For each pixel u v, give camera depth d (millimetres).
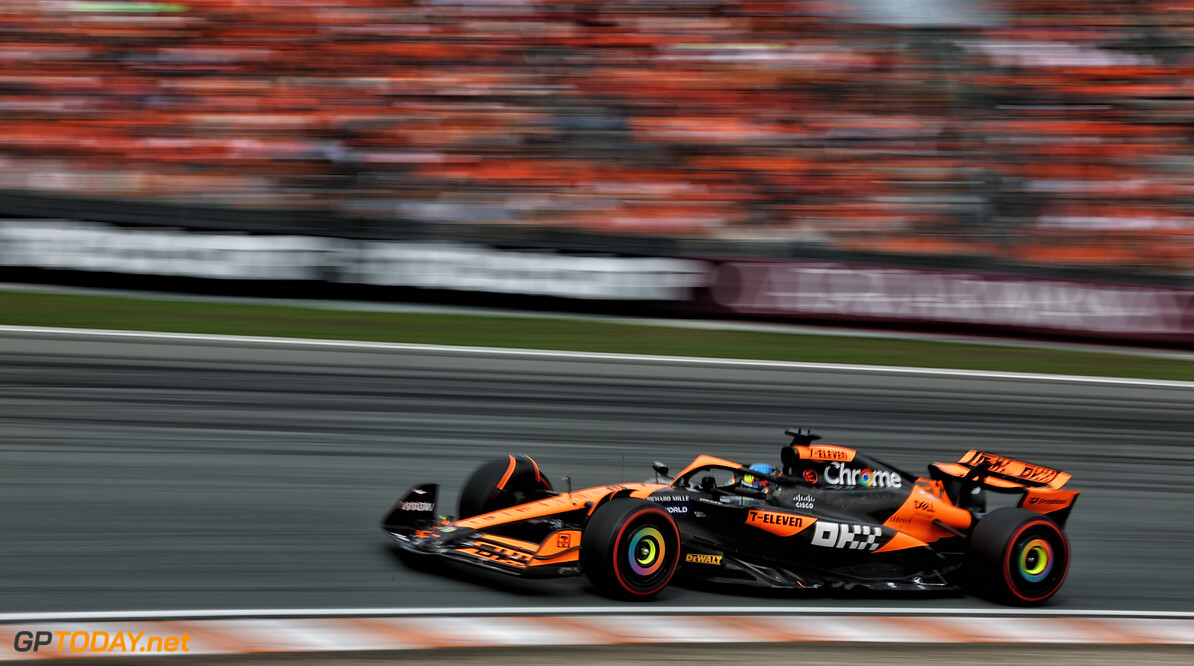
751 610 22625
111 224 50938
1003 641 22500
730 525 24359
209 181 57719
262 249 52219
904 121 71750
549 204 62094
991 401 46844
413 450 34188
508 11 73312
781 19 77562
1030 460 40094
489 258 54250
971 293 57625
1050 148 71688
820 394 45469
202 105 64188
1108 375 52812
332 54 69875
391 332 48594
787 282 56250
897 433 41719
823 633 21703
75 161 57375
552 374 44125
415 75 69000
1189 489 38500
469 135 65562
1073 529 32875
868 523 25562
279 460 31719
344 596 21438
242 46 68188
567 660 18922
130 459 30422
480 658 18719
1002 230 66438
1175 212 68750
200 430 33781
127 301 49406
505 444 35844
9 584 20906
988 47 77562
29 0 69562
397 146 63500
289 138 62594
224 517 26188
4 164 55688
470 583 22625
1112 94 75750
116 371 38938
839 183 67500
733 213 64062
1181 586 28688
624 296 55000
